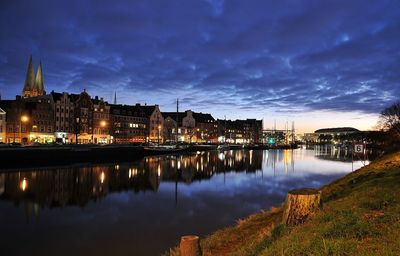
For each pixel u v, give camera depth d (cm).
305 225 1215
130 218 3294
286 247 1044
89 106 13912
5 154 7169
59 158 8331
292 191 1343
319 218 1236
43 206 3831
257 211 3547
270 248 1117
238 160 10925
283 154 15312
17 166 7400
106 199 4250
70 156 8631
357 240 992
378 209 1376
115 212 3541
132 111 16825
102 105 14625
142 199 4247
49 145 9194
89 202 4059
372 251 873
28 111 11681
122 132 15900
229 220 3194
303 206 1290
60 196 4406
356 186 2494
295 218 1295
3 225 3055
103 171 7131
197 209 3662
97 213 3506
